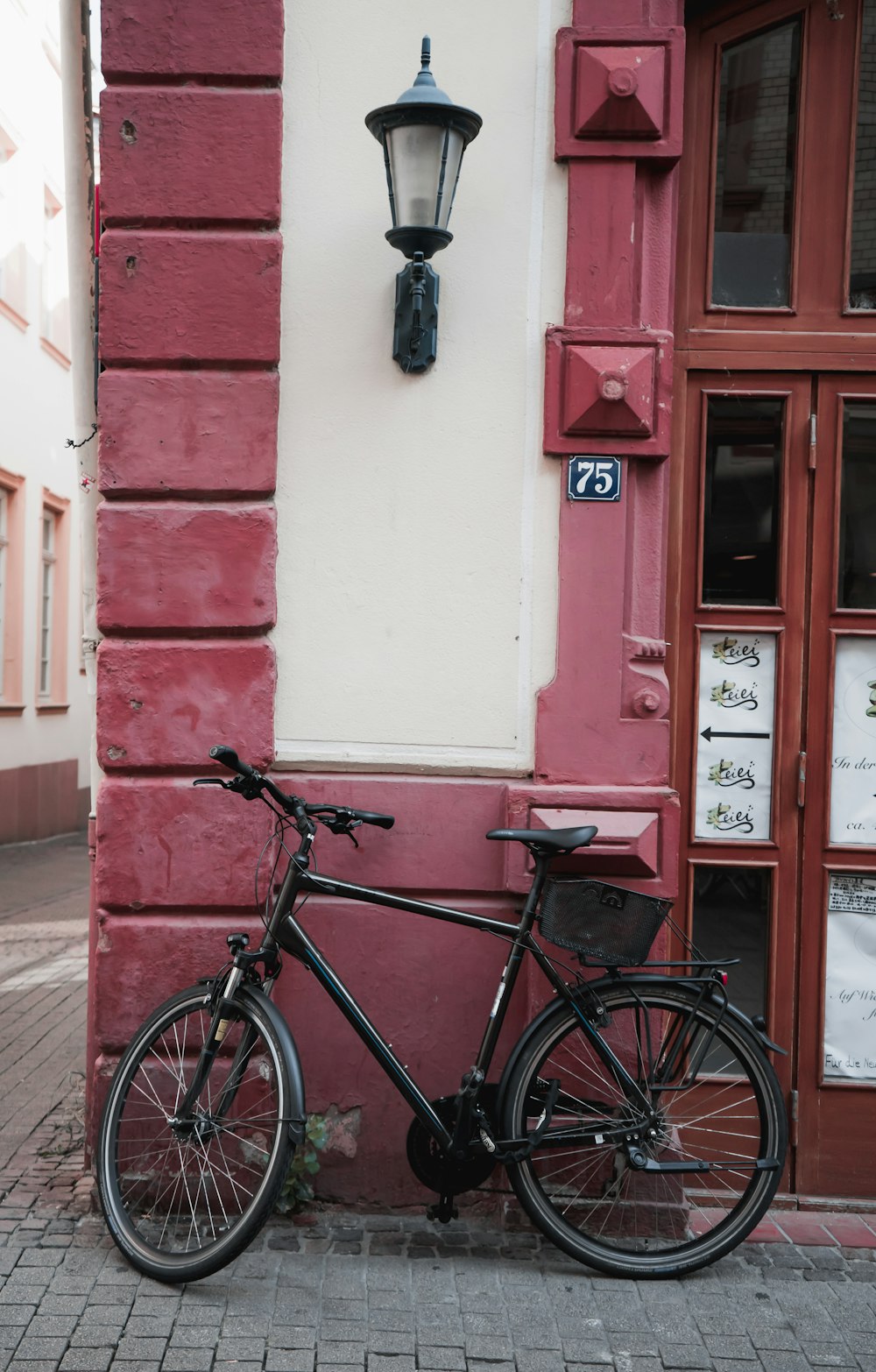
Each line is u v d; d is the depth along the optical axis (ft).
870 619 12.92
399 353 12.09
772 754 13.00
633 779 12.11
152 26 12.00
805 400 12.92
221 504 12.17
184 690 12.11
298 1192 12.05
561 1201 11.94
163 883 12.10
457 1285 10.86
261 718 12.12
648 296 12.22
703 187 12.91
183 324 12.05
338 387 12.25
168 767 12.14
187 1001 11.51
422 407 12.24
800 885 12.96
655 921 11.01
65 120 12.67
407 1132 11.43
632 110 11.87
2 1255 11.07
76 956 23.98
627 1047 11.94
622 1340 10.06
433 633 12.28
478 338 12.22
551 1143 11.24
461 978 12.23
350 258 12.25
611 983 11.37
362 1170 12.29
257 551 12.10
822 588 12.94
